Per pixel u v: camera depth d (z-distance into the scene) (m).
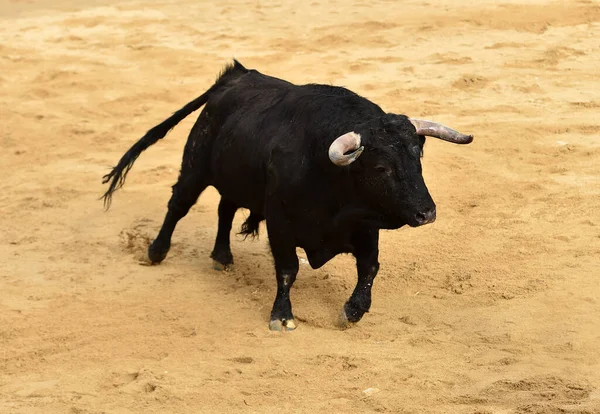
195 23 35.34
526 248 15.34
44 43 33.34
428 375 11.23
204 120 14.42
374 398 10.63
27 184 20.30
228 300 13.98
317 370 11.54
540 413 9.84
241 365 11.77
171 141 23.09
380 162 11.28
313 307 13.52
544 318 12.74
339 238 12.47
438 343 12.19
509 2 34.59
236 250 16.09
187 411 10.56
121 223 17.58
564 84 25.61
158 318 13.36
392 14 34.34
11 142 23.25
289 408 10.50
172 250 16.17
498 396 10.54
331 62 28.89
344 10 35.59
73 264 15.64
